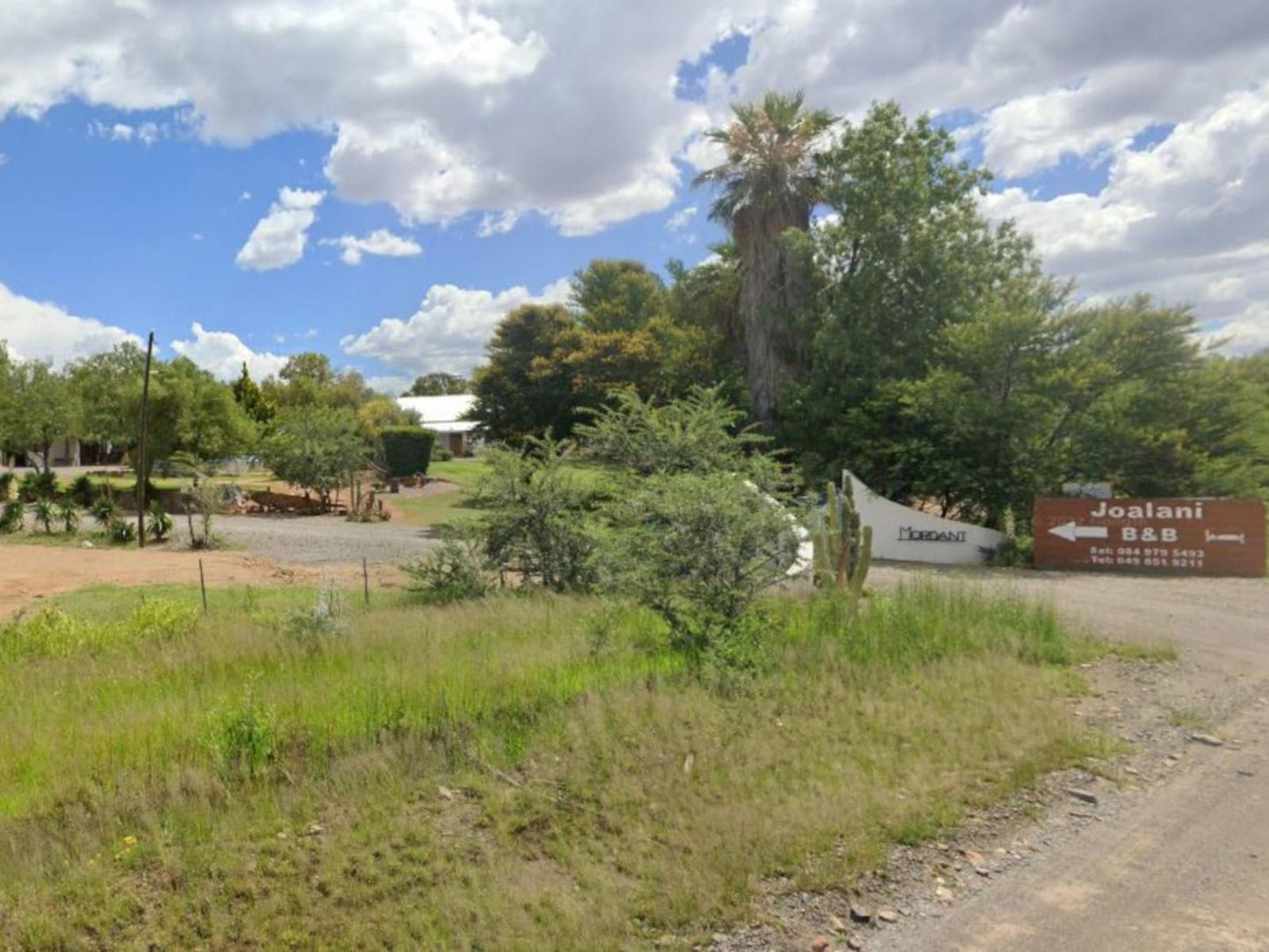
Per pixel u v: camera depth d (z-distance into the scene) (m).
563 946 3.09
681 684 6.09
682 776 4.50
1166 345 19.30
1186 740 5.44
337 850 3.75
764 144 26.39
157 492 30.52
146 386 21.88
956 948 3.11
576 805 4.21
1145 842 3.97
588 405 32.84
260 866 3.64
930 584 9.63
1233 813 4.30
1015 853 3.85
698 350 28.94
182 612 9.03
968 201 24.72
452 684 5.83
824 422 23.88
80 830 3.92
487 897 3.38
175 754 4.74
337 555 18.38
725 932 3.21
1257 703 6.35
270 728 4.91
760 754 4.82
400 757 4.73
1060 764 4.90
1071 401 19.56
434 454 64.38
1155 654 7.84
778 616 7.85
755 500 7.58
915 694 6.00
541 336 36.59
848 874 3.60
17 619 8.86
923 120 24.31
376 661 6.79
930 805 4.25
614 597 8.44
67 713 5.69
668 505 7.33
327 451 30.75
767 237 26.38
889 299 24.30
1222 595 12.63
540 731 5.17
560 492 12.15
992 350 19.36
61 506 24.08
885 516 18.92
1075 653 7.73
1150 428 18.89
